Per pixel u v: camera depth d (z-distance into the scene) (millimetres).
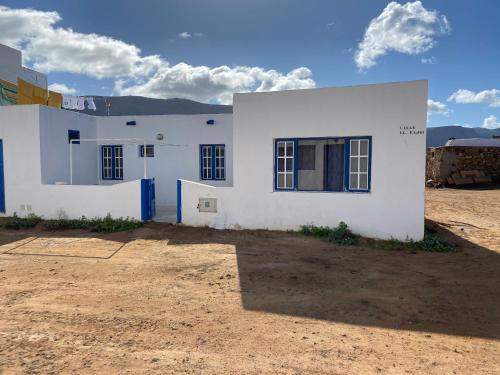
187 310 5453
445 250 8938
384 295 6098
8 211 12500
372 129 9727
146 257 8328
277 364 4023
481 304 5723
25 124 12211
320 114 10133
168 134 15211
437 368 3957
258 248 9055
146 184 11562
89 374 3812
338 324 5031
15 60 16375
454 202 17688
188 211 11250
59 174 13156
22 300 5812
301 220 10477
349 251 8812
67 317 5184
